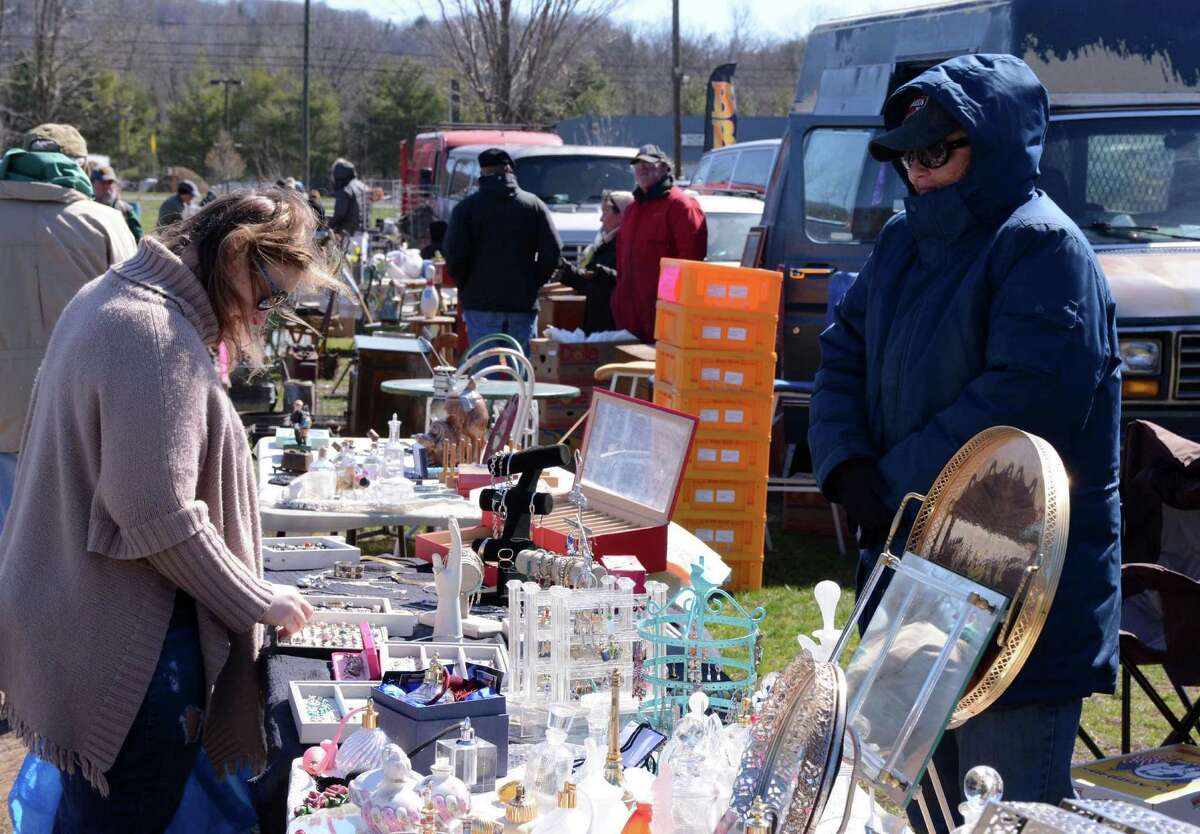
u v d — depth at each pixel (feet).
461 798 6.31
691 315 19.89
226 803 10.98
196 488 8.22
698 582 8.53
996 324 8.07
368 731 7.47
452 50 100.32
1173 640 11.48
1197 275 19.77
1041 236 8.03
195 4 232.73
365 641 9.44
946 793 8.89
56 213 15.79
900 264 9.00
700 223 27.43
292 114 190.19
